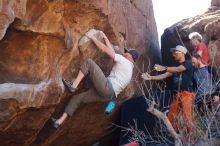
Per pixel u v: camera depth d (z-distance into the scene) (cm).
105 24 652
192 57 737
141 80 870
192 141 630
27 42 564
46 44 574
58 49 588
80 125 741
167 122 607
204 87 693
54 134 691
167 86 863
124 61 648
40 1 541
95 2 600
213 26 916
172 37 961
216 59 882
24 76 568
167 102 782
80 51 623
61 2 561
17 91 536
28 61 570
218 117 679
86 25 620
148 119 777
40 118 597
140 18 895
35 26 550
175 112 702
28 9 538
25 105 551
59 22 568
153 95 730
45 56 577
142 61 893
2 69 556
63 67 606
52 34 568
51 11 555
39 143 684
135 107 789
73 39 602
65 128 712
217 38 907
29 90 549
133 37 818
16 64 565
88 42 625
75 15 595
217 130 640
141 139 733
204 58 750
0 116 539
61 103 641
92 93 639
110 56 639
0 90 523
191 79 701
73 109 633
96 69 618
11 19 500
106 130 812
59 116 655
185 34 944
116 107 783
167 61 972
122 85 646
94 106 711
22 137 607
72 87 605
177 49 714
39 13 548
